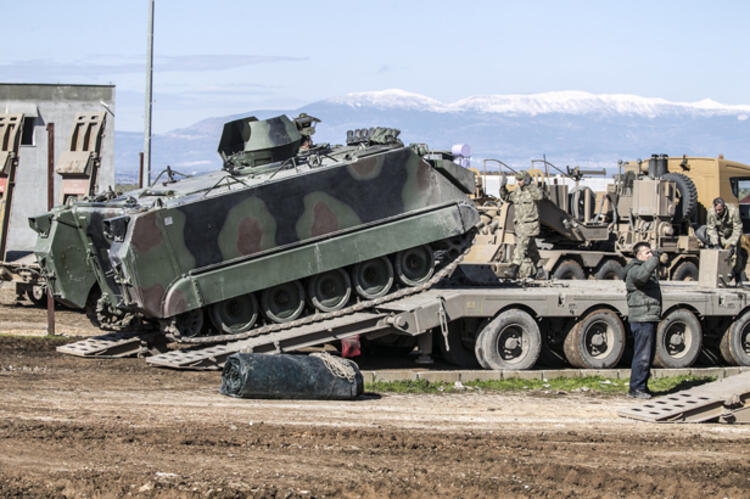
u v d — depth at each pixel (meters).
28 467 11.92
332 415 16.39
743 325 24.91
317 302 22.45
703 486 12.59
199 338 21.27
